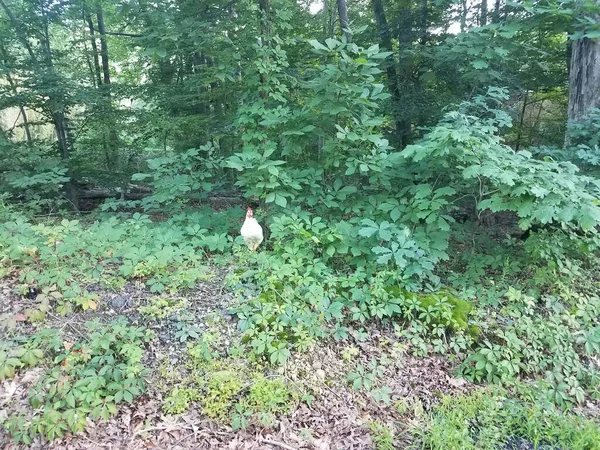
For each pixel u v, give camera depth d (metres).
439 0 6.26
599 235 4.62
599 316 4.31
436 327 3.87
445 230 4.28
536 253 4.57
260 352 3.33
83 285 3.80
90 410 2.73
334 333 3.73
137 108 8.59
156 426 2.79
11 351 2.93
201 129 7.82
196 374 3.17
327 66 4.38
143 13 5.45
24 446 2.49
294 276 4.05
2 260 3.82
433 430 2.96
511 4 4.80
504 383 3.52
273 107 5.39
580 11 4.99
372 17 10.40
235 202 7.95
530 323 3.93
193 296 3.94
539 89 8.55
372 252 4.46
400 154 4.52
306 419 3.05
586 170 4.86
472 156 3.94
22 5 8.03
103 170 8.72
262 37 5.08
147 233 4.76
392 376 3.54
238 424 2.84
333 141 4.77
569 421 3.16
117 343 3.18
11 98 7.38
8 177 6.87
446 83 7.59
